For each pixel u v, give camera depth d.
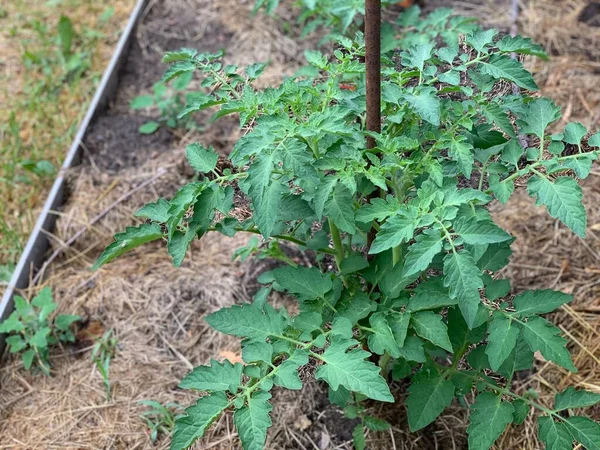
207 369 0.64
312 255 1.03
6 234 1.14
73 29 1.52
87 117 1.27
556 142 0.65
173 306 1.02
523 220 1.08
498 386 0.73
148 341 0.99
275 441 0.86
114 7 1.60
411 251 0.58
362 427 0.82
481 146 0.71
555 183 0.62
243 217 0.73
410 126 0.69
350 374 0.60
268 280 0.83
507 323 0.67
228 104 0.69
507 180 0.66
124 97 1.36
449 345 0.66
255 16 1.46
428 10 1.45
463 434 0.85
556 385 0.89
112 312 1.03
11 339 0.97
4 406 0.94
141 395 0.93
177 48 1.44
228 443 0.86
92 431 0.90
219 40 1.44
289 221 0.76
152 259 1.09
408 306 0.68
